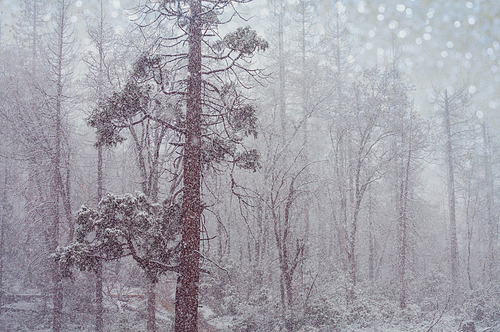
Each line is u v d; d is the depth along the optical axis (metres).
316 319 14.66
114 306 17.55
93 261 9.03
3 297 18.78
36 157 18.47
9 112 19.09
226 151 10.54
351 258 20.62
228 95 10.25
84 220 9.20
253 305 16.12
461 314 17.53
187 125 9.54
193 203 9.11
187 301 8.64
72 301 17.22
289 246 19.92
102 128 9.58
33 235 19.59
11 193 20.64
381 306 18.80
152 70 9.48
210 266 19.08
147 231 9.30
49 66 18.83
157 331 14.70
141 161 14.45
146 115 9.53
